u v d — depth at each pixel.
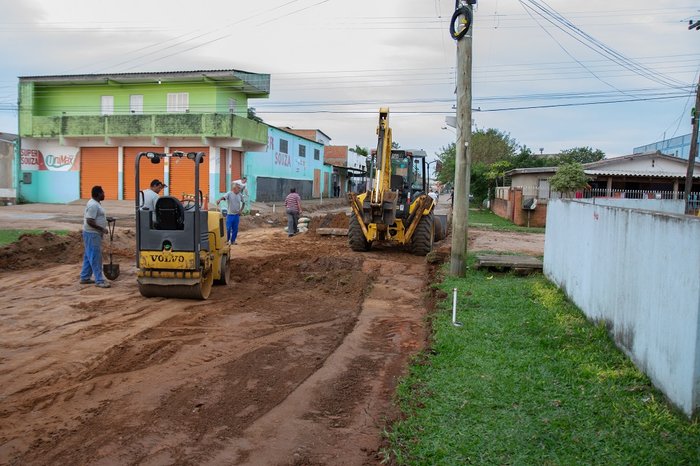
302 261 13.27
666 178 34.09
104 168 32.50
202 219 9.35
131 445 4.38
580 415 4.64
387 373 6.09
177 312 8.56
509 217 33.66
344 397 5.40
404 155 15.73
